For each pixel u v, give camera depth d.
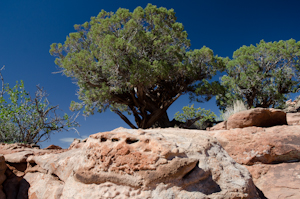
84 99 13.80
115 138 2.22
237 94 16.36
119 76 12.04
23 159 3.43
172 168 1.89
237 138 3.47
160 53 13.18
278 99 15.09
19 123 7.06
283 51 14.91
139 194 1.82
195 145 2.31
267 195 2.53
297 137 3.16
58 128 7.57
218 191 1.93
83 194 1.92
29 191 2.94
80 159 2.27
